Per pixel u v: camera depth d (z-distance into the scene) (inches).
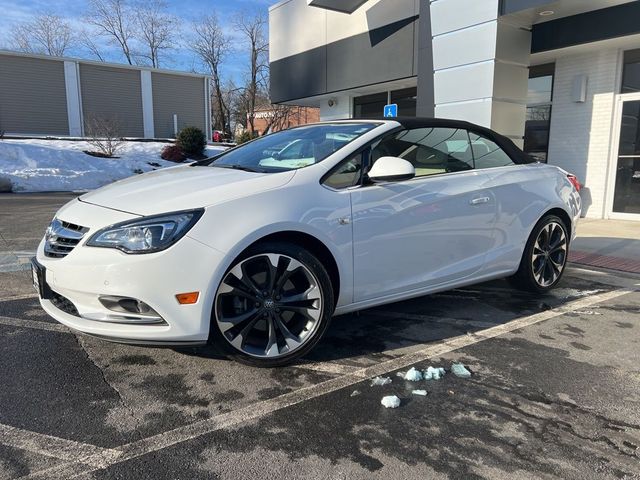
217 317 111.3
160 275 104.3
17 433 94.7
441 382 117.6
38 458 87.5
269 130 1670.8
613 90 344.8
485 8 309.4
